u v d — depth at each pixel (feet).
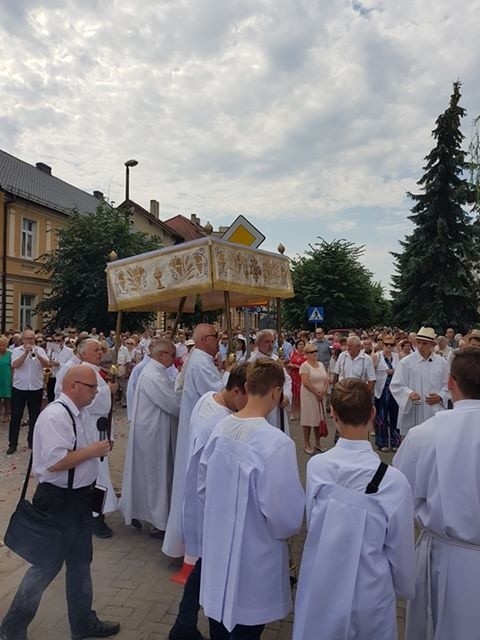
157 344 17.21
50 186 117.91
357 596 7.30
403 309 83.66
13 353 30.19
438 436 8.17
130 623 11.75
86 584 11.03
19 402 29.43
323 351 47.11
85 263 78.59
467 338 20.18
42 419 10.55
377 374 29.78
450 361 8.66
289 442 8.57
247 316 22.89
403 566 7.45
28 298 100.53
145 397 16.71
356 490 7.49
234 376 10.82
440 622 8.00
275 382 9.06
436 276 79.87
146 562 14.92
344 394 7.89
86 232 79.41
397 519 7.34
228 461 8.72
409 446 8.59
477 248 79.77
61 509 10.55
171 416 16.79
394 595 7.47
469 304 80.43
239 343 31.99
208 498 8.90
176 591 13.20
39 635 11.29
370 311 103.45
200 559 10.58
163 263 15.20
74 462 10.43
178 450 14.71
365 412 7.82
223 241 14.89
